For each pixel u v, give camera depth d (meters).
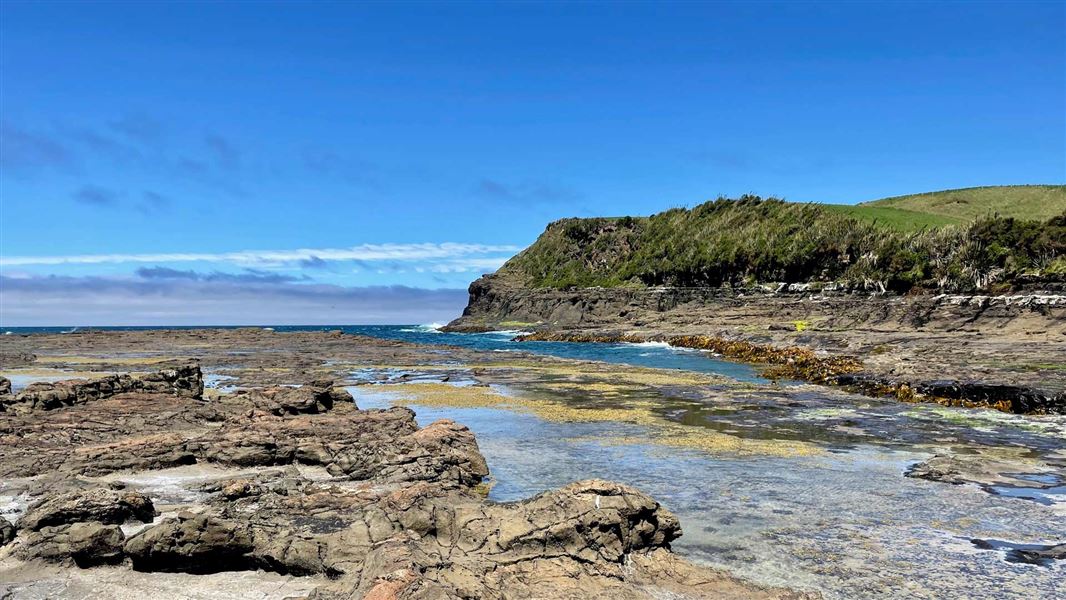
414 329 195.38
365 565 9.70
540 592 9.66
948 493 15.53
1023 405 26.53
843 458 19.02
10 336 84.94
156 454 17.39
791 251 83.31
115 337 84.12
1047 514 13.95
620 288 103.06
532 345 77.69
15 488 15.16
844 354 46.50
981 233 63.62
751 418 25.52
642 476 17.16
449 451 17.62
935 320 58.12
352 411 25.33
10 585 10.23
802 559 11.63
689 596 10.08
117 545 10.99
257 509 12.91
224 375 42.78
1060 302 50.44
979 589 10.39
